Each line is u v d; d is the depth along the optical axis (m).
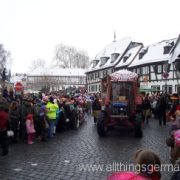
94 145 15.14
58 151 13.54
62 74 115.69
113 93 20.08
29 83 96.69
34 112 16.48
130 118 19.42
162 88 55.41
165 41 59.78
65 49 118.44
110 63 77.75
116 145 15.17
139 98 20.25
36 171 10.13
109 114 19.16
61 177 9.45
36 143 15.74
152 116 32.62
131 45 76.12
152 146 14.92
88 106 39.25
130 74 20.47
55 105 17.97
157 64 57.12
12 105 15.67
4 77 35.00
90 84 88.75
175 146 8.54
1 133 12.34
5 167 10.65
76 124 22.34
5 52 84.56
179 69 30.91
